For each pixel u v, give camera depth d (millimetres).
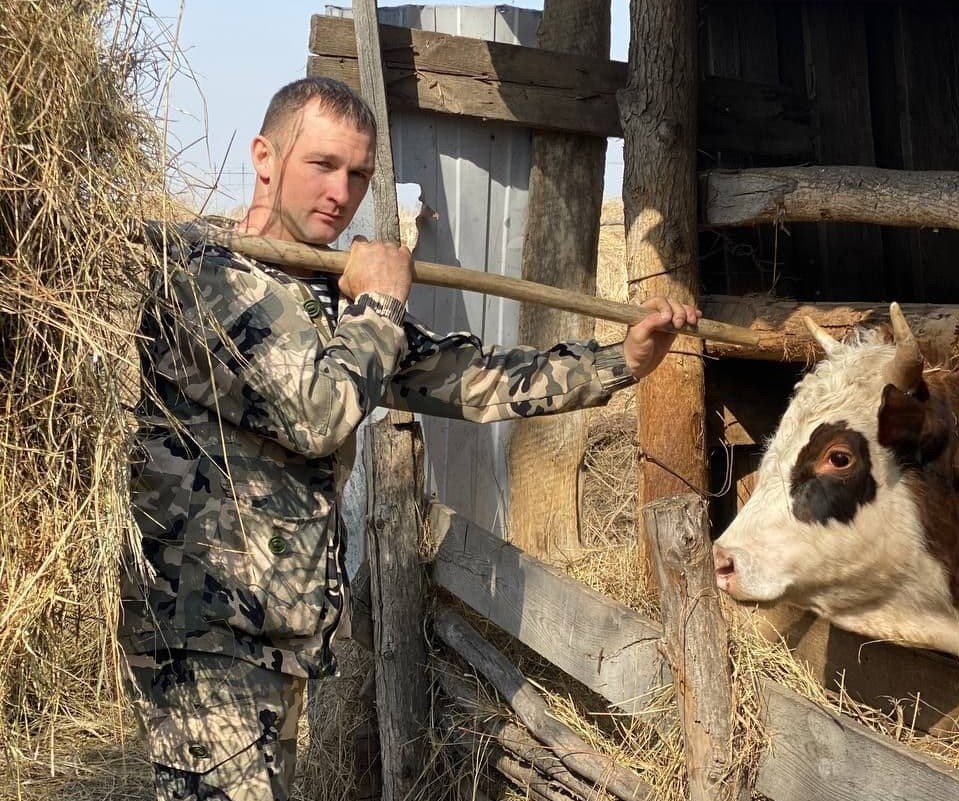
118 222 1441
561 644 2174
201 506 1634
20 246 1390
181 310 1572
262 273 1635
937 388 2078
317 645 1703
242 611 1639
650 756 2043
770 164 3211
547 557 3275
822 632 2354
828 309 2580
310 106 1716
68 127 1431
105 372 1426
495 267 3256
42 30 1410
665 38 2748
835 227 3225
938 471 1996
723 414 3049
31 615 1392
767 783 1653
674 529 1641
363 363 1604
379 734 2822
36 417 1414
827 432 2059
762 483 2137
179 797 1653
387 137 2773
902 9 3193
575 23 3213
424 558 2748
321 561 1706
